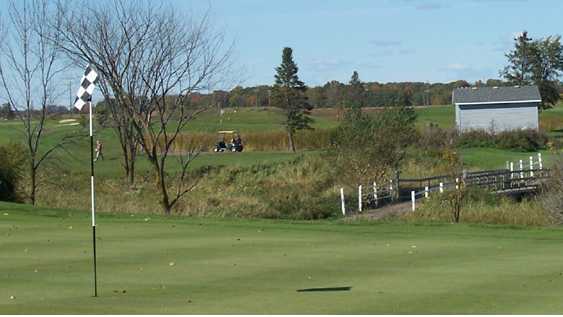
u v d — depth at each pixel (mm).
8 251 19547
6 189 41469
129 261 18125
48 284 15422
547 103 122562
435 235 23000
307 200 44625
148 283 15531
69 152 51875
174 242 21266
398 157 52250
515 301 13641
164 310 13039
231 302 13664
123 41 38906
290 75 98438
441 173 56688
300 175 53062
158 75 39125
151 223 25359
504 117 102062
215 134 73688
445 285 15180
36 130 46094
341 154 51875
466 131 86375
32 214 27297
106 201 41250
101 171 51375
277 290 14773
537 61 120625
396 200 47281
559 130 110312
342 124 52594
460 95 103812
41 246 20406
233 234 22969
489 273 16531
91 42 39125
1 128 60844
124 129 43719
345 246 20703
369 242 21516
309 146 79562
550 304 13375
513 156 74938
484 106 102375
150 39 39094
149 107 39438
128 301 13805
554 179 34469
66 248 20062
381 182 50312
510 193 45531
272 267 17359
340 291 14633
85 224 25094
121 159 57219
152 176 49812
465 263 17922
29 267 17297
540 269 17031
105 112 44844
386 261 18234
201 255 19047
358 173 50625
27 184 44406
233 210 41344
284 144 80188
